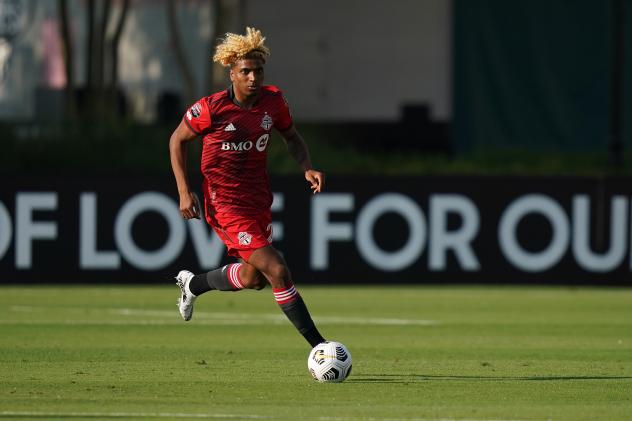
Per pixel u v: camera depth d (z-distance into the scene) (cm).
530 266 5409
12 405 2488
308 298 5012
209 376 2909
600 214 5412
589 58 8338
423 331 3947
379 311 4562
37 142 6981
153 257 5350
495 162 7475
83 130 7125
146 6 10512
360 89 9612
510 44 8412
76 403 2517
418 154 7750
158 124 7825
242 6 9462
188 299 3075
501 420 2356
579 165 7325
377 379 2872
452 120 8481
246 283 2922
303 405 2502
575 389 2747
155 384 2780
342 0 9562
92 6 7912
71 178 5322
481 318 4344
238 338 3712
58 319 4216
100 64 7931
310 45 9594
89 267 5334
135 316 4325
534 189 5409
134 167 6781
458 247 5403
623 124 8281
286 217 5384
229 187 2784
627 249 5416
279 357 3266
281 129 2864
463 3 8444
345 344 3591
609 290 5391
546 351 3450
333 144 8425
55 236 5322
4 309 4534
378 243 5403
